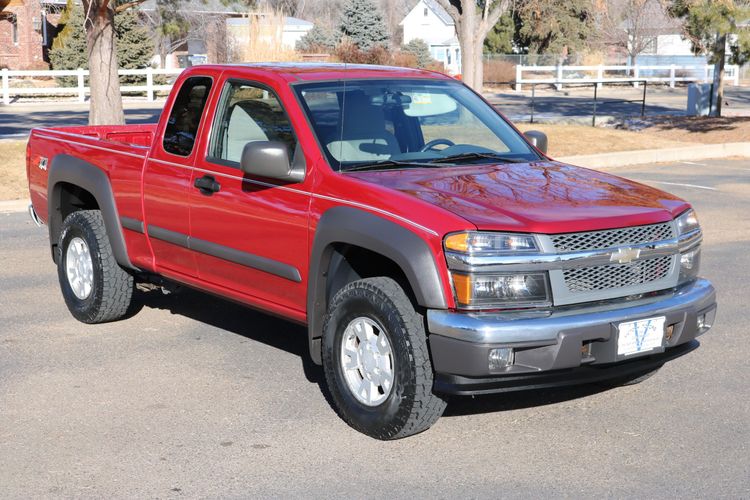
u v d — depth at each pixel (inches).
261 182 224.5
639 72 1945.1
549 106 1327.5
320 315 215.9
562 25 2167.8
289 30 2313.0
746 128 933.2
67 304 293.1
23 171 589.3
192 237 247.4
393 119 234.2
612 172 683.4
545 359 185.0
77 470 185.3
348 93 234.4
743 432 204.7
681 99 1485.0
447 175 214.5
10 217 485.4
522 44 2247.8
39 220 319.9
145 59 1541.6
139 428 207.0
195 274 253.8
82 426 207.9
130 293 284.0
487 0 864.3
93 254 278.8
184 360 254.5
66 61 1571.1
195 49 1910.7
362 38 2258.9
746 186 598.5
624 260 194.5
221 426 208.4
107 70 705.0
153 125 334.3
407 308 191.6
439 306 185.8
